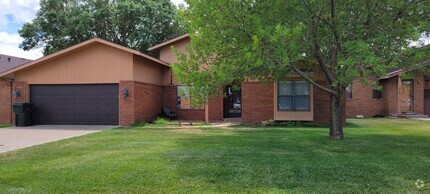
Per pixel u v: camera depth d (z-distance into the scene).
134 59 16.11
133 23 30.67
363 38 8.10
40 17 31.31
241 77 8.83
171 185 5.04
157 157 7.09
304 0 7.75
